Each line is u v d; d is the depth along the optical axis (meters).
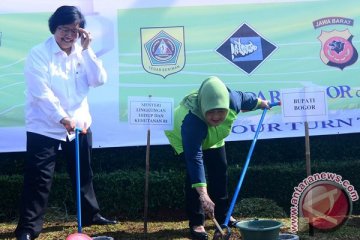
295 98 4.57
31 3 5.59
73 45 4.58
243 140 5.71
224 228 4.22
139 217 5.50
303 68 5.70
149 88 5.65
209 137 4.36
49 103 4.33
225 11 5.67
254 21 5.68
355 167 5.50
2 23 5.58
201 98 4.00
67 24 4.41
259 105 4.61
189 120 4.13
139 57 5.64
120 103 5.62
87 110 4.80
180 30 5.65
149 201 5.48
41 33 5.61
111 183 5.48
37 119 4.45
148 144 4.80
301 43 5.69
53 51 4.48
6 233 4.99
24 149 5.59
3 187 5.48
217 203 4.69
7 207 5.50
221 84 4.01
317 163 5.62
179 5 5.65
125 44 5.62
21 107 5.59
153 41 5.65
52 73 4.46
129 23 5.63
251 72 5.68
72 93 4.59
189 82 5.67
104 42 5.62
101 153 5.77
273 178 5.51
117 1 5.62
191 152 4.04
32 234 4.41
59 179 5.48
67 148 4.73
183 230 4.96
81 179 4.83
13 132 5.59
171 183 5.48
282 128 5.67
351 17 5.70
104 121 5.62
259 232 3.73
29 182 4.43
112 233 4.87
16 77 5.59
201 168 4.02
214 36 5.67
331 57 5.70
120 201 5.49
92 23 5.61
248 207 5.34
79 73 4.66
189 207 4.62
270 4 5.68
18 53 5.59
